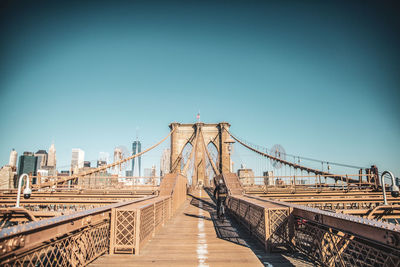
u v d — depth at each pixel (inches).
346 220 116.6
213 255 172.9
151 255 173.2
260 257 167.9
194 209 481.7
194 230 266.4
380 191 571.2
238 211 307.1
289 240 178.2
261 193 553.9
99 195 538.9
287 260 161.3
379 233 97.0
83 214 138.1
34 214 299.7
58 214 297.9
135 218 177.3
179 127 1647.4
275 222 181.2
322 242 144.0
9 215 305.9
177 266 151.3
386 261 95.3
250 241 214.1
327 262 140.5
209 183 1349.7
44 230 106.6
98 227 167.3
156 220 250.2
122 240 177.5
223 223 313.6
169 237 230.8
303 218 166.2
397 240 87.1
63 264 124.1
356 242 114.6
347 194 542.6
